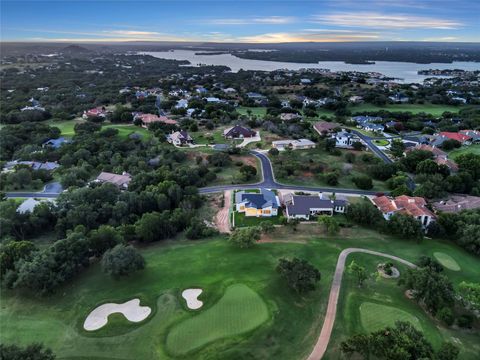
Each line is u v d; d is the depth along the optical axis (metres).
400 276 64.50
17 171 109.94
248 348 47.03
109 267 60.41
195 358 45.72
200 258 69.00
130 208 90.62
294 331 50.44
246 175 114.12
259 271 63.91
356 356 45.94
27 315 54.44
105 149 136.62
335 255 70.69
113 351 47.44
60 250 63.91
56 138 155.38
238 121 180.25
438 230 80.00
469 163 118.75
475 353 48.00
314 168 119.94
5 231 78.75
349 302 56.56
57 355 46.94
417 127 183.00
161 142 151.00
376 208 89.06
